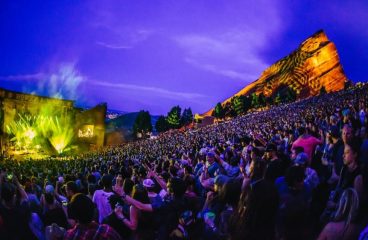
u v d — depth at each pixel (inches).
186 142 2052.2
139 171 344.5
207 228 204.2
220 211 207.3
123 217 234.4
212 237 192.4
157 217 229.9
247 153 402.9
